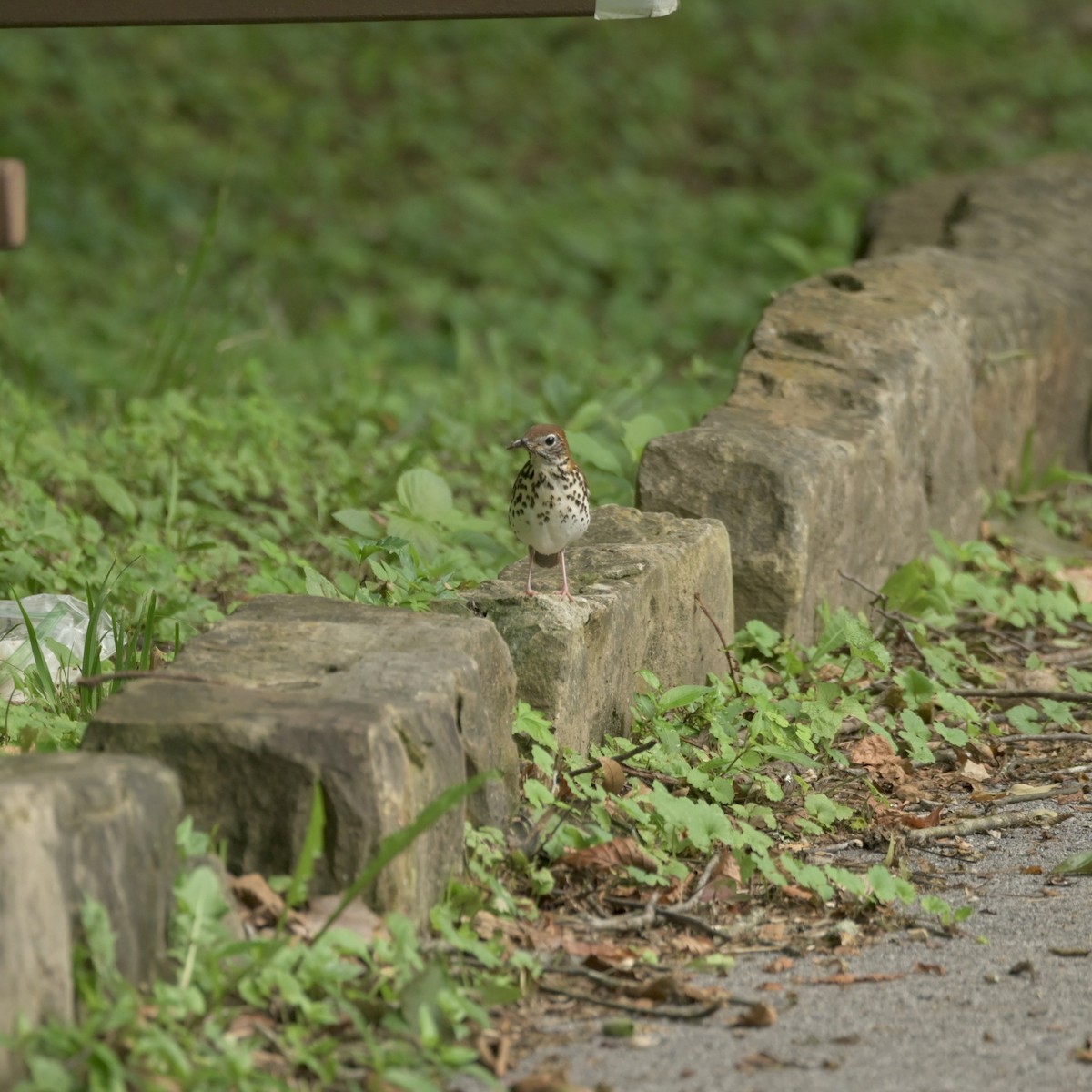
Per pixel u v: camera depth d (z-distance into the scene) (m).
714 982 6.79
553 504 8.53
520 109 33.41
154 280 25.08
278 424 16.06
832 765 9.55
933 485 14.04
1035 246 18.75
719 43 36.97
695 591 10.13
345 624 7.53
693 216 29.55
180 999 5.57
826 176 30.34
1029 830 8.84
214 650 7.19
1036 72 36.22
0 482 13.39
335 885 6.37
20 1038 5.16
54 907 5.37
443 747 6.81
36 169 27.91
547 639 8.29
